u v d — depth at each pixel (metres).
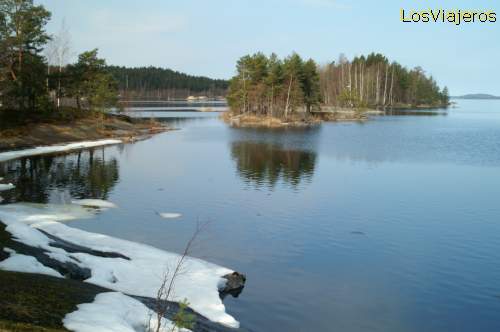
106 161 47.97
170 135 76.75
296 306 16.03
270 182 38.12
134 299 13.77
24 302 11.09
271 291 17.23
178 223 26.00
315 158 51.88
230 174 41.62
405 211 29.22
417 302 16.66
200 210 28.92
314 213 28.55
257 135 77.81
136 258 18.94
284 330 14.32
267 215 28.00
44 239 18.45
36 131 60.28
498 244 23.11
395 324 15.01
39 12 62.50
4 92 59.53
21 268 14.34
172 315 13.55
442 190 35.38
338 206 30.31
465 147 62.75
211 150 58.03
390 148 61.28
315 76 117.19
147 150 57.47
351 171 43.78
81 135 65.31
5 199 29.98
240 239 23.42
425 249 22.36
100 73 77.88
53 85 72.75
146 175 40.53
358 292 17.41
